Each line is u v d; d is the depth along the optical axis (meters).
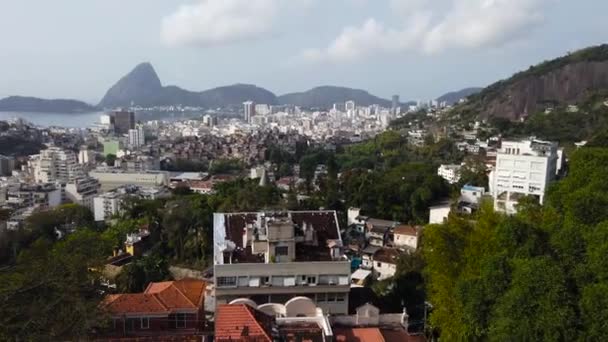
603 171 44.75
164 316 42.41
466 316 34.78
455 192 112.19
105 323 36.16
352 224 102.50
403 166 135.00
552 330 27.95
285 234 48.22
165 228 90.00
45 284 32.84
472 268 40.19
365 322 45.12
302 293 47.12
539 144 103.31
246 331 35.41
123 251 89.69
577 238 32.50
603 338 26.72
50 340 30.88
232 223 52.94
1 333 29.02
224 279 46.38
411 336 45.34
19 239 89.38
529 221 39.94
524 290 29.86
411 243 89.81
